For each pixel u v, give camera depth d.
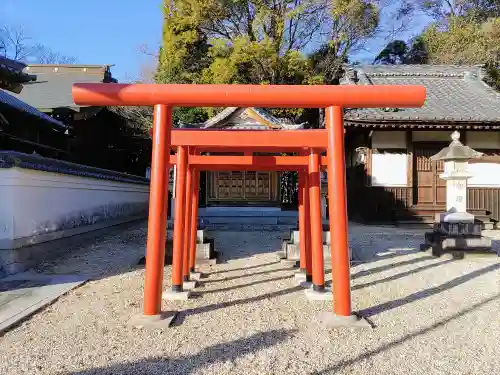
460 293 5.44
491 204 14.69
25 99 18.73
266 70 19.81
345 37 21.12
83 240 9.52
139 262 7.41
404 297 5.26
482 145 14.85
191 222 6.38
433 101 15.83
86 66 22.95
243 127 14.11
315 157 5.33
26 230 6.85
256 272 6.93
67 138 17.36
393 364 3.22
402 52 27.72
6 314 4.30
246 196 15.81
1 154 6.42
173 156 6.34
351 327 4.01
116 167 20.83
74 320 4.23
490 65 22.45
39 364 3.16
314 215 5.32
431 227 13.86
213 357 3.30
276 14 20.23
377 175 14.80
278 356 3.33
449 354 3.42
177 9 20.73
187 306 4.79
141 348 3.48
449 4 27.72
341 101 4.09
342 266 4.15
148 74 25.03
